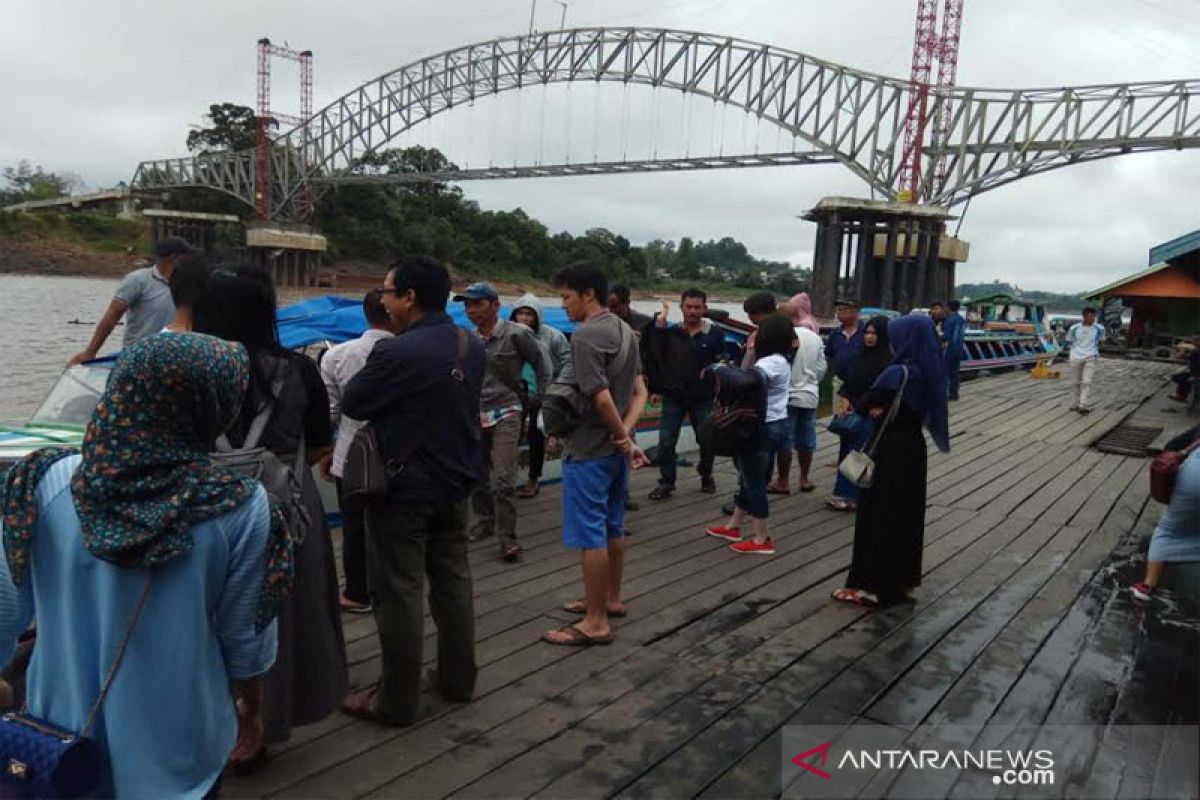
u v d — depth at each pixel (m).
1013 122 54.22
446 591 3.18
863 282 51.22
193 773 2.07
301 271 77.25
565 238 93.75
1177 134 49.22
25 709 2.09
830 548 5.47
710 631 4.04
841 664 3.68
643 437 7.89
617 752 2.93
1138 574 5.02
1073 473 8.10
